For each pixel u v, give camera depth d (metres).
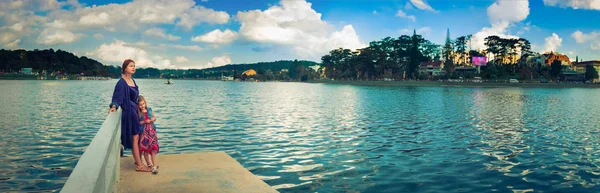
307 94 83.44
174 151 15.43
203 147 16.27
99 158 3.25
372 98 64.81
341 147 16.31
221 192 6.30
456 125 25.02
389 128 23.02
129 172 7.29
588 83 153.25
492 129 23.05
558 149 16.33
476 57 187.62
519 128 23.75
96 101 49.69
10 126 22.75
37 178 11.15
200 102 50.69
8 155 14.25
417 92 97.56
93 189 2.47
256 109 38.19
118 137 6.35
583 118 30.94
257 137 19.02
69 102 47.19
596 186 10.70
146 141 7.23
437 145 17.03
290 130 21.72
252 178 7.16
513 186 10.60
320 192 9.77
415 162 13.38
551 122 27.66
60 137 18.66
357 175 11.54
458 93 90.31
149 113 7.37
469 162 13.48
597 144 17.70
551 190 10.29
